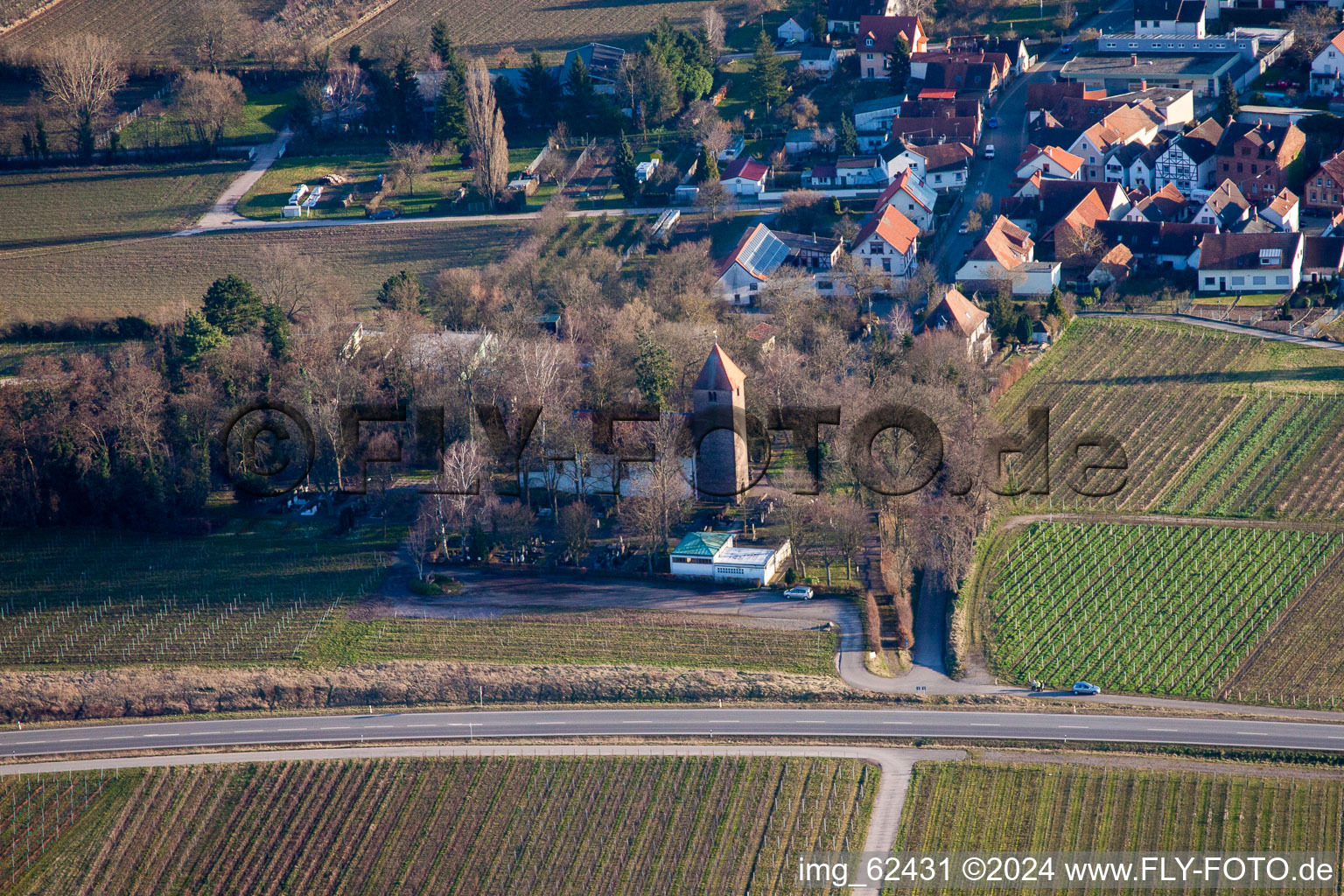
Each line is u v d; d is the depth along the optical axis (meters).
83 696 183.12
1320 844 149.25
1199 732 164.88
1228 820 152.38
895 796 157.75
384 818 160.00
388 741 171.75
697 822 156.25
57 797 166.00
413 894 150.88
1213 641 180.50
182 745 173.88
